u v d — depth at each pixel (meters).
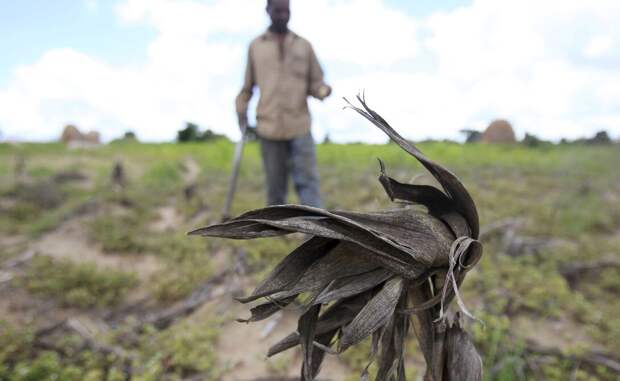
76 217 6.11
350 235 0.70
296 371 2.58
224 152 14.01
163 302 3.56
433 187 0.85
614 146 8.93
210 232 0.71
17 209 6.15
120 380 2.48
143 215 6.26
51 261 4.14
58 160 13.65
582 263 4.03
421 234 0.76
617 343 2.79
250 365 2.66
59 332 3.06
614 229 5.47
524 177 9.20
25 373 2.44
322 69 4.07
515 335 2.77
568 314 3.18
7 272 4.01
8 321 3.16
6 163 11.78
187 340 2.80
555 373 2.45
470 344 0.86
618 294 3.63
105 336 2.91
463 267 0.79
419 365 2.58
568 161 9.07
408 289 0.81
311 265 0.74
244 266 4.02
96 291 3.55
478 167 9.95
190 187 7.17
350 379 2.41
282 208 0.71
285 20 3.82
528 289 3.41
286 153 4.18
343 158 12.13
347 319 0.82
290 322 3.12
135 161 15.02
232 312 3.28
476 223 0.81
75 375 2.48
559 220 5.46
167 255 4.50
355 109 0.76
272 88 3.88
